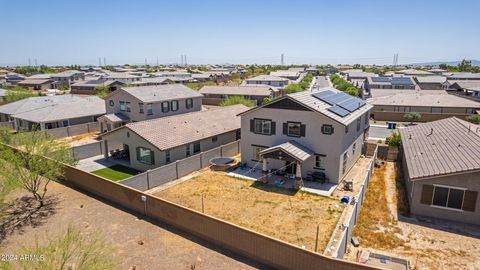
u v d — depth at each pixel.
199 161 27.31
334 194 22.12
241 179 25.09
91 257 11.50
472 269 13.77
